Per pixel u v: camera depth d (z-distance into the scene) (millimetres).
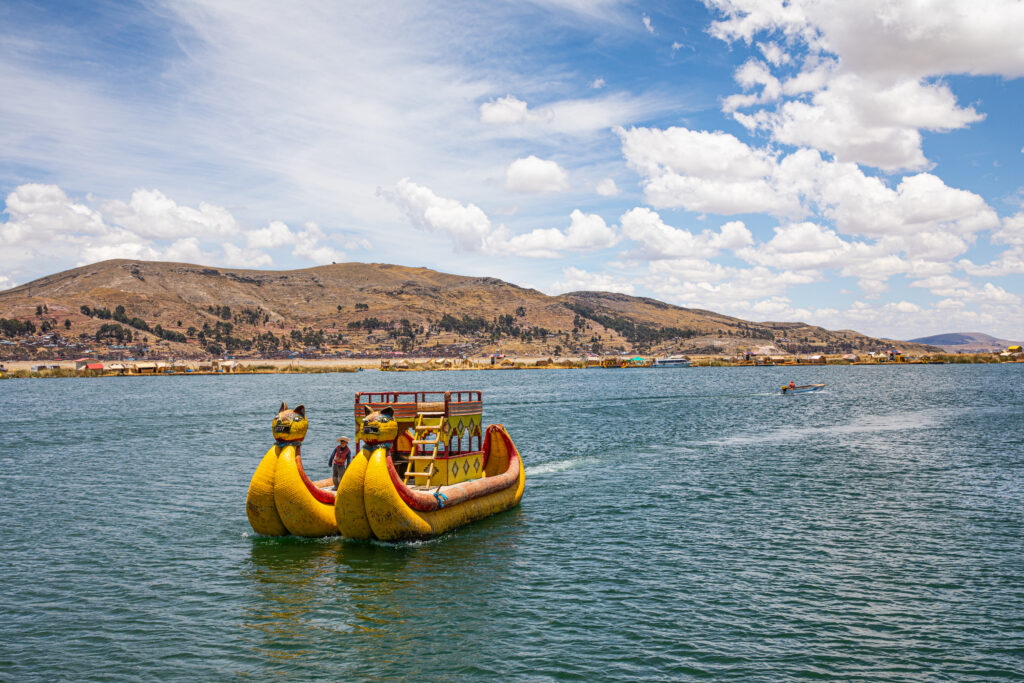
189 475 36375
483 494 25312
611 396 114000
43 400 114250
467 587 18391
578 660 14258
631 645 14953
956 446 47188
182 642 15070
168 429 62094
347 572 19500
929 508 27953
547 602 17375
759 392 124875
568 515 26641
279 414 22484
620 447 47594
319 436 56656
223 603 17281
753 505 28516
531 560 20750
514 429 60125
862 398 102875
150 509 27828
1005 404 86812
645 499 29719
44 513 27156
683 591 18219
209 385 188875
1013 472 36344
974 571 19891
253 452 45906
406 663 14117
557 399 105625
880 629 15812
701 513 27078
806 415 74375
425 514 21859
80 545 22438
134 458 43000
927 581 19031
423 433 24078
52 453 45688
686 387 148500
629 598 17688
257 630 15711
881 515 26750
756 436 54312
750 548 22188
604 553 21547
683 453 44469
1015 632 15633
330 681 13383
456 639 15234
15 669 13797
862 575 19547
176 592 18047
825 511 27453
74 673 13648
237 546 22109
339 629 15758
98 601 17453
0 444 51031
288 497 21875
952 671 13789
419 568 19844
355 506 21188
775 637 15383
